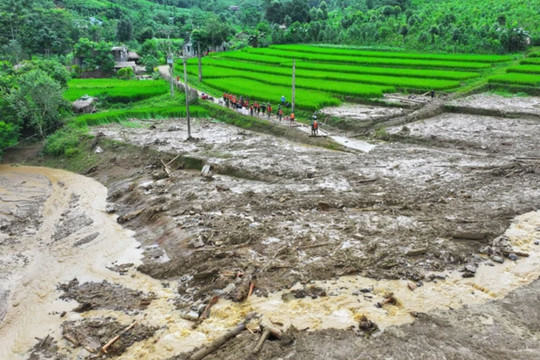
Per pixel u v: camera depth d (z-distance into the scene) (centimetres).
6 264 2170
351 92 4747
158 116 4656
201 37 6247
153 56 9125
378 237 2003
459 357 1298
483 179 2680
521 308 1531
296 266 1817
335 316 1535
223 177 3005
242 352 1367
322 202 2355
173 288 1853
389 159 3119
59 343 1573
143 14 12281
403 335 1410
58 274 2070
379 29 8594
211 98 5041
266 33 9975
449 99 4631
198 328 1555
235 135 3969
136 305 1747
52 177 3541
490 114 4222
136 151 3584
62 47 8881
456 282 1698
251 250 1972
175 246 2136
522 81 4925
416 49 7706
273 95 4772
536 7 8269
